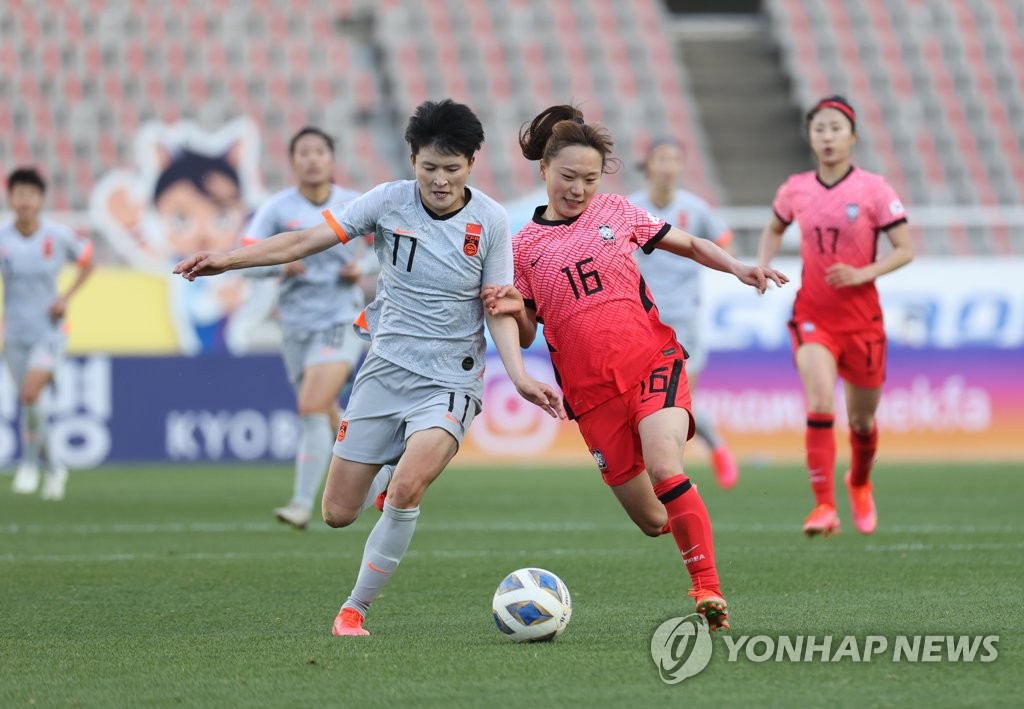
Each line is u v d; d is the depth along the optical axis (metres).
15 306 45.22
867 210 30.36
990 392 60.59
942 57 89.06
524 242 20.47
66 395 57.25
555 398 18.77
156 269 59.12
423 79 82.75
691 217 42.12
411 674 16.06
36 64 79.81
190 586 24.88
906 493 44.47
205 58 81.94
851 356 31.09
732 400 59.69
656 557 28.81
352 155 78.94
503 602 18.28
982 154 84.94
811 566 26.75
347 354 33.91
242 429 57.97
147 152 63.81
